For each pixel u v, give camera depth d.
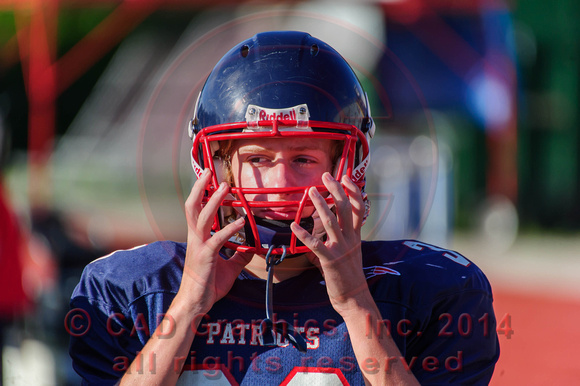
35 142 23.00
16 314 9.92
